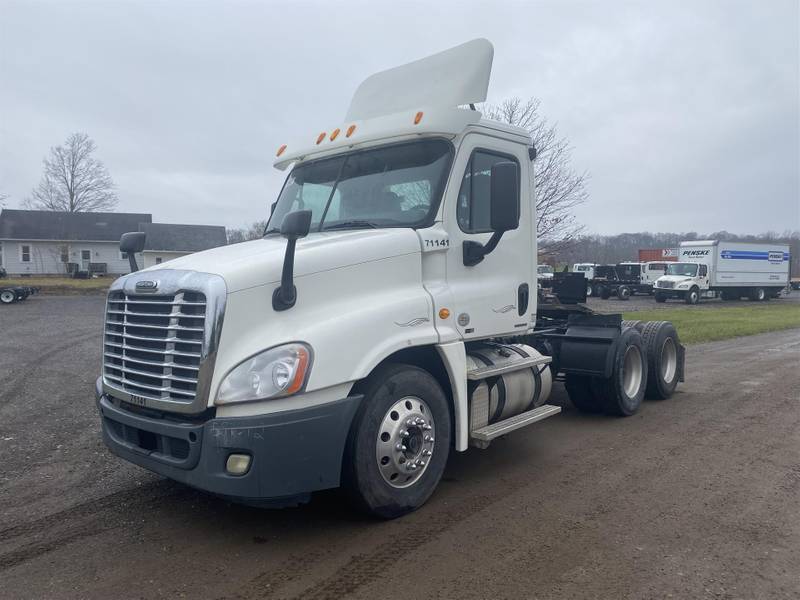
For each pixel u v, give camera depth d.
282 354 3.72
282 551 3.95
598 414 7.72
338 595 3.41
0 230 55.22
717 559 3.82
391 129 5.04
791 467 5.59
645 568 3.70
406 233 4.67
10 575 3.69
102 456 6.08
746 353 13.77
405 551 3.93
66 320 22.33
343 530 4.25
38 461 5.93
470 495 4.91
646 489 5.05
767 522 4.38
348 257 4.27
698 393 9.08
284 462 3.67
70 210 68.00
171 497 4.94
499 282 5.38
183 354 3.80
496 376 5.31
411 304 4.46
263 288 3.90
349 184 5.31
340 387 3.95
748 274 41.69
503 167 4.59
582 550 3.94
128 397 4.15
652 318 23.84
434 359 4.84
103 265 55.91
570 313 7.95
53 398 8.84
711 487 5.09
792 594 3.41
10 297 31.45
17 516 4.59
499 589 3.46
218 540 4.12
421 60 5.60
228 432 3.59
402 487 4.38
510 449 6.21
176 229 58.00
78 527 4.38
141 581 3.59
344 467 4.10
